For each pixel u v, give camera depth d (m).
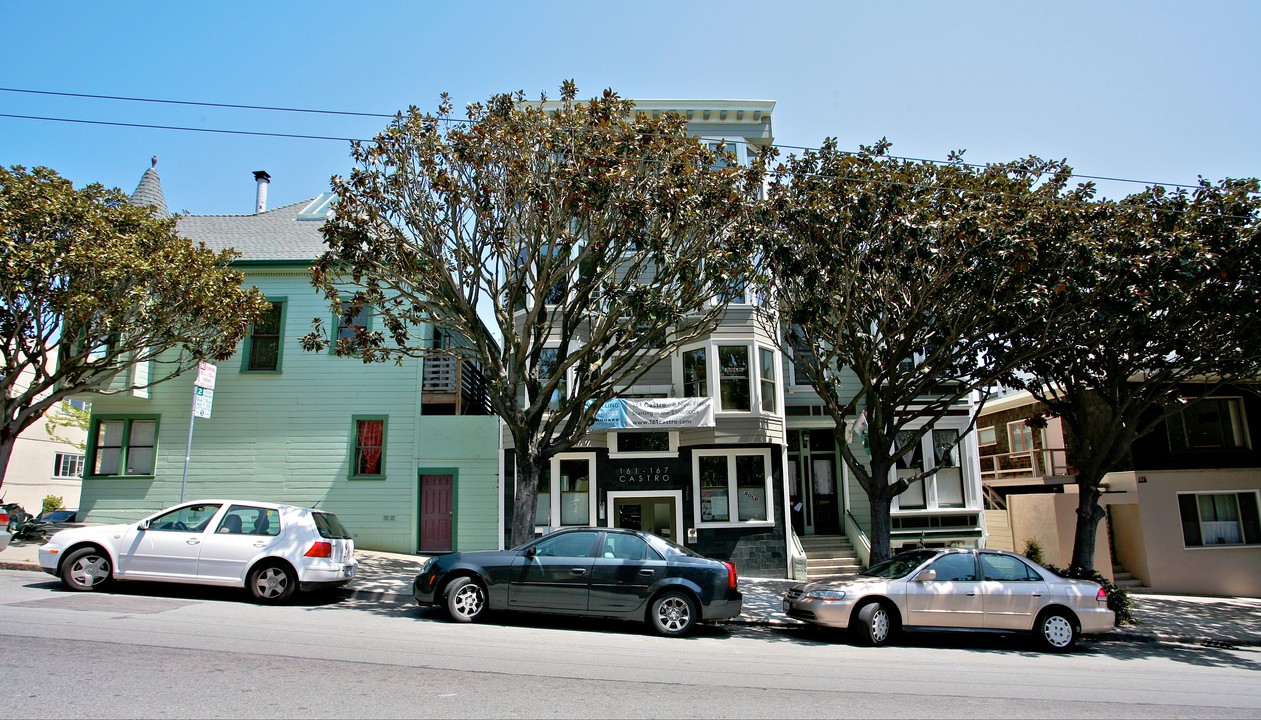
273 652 8.16
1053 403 16.91
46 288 13.73
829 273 13.28
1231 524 20.78
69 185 14.29
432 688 7.01
